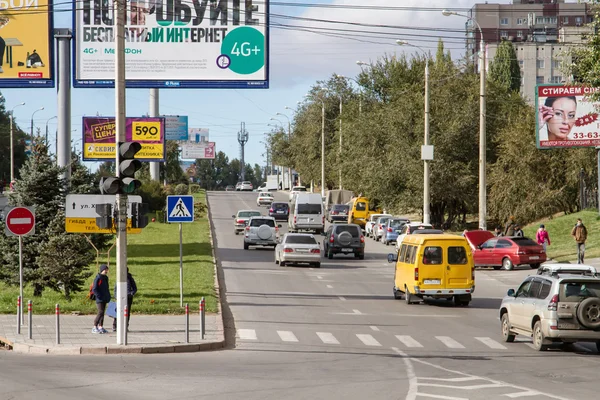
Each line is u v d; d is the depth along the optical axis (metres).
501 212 135.25
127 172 43.47
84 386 31.55
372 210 179.25
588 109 110.88
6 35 74.12
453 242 65.12
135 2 81.31
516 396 30.17
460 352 43.88
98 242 81.88
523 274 91.75
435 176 145.00
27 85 74.31
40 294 66.06
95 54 80.12
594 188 129.25
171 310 56.88
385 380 33.97
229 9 81.62
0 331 48.41
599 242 105.06
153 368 36.81
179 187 194.12
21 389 30.58
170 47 81.62
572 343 47.97
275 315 59.19
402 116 149.75
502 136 141.00
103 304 48.06
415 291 64.56
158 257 100.75
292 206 162.75
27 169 66.19
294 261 96.19
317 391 31.03
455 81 155.25
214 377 34.28
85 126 102.19
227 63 81.88
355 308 63.94
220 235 145.62
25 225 50.81
